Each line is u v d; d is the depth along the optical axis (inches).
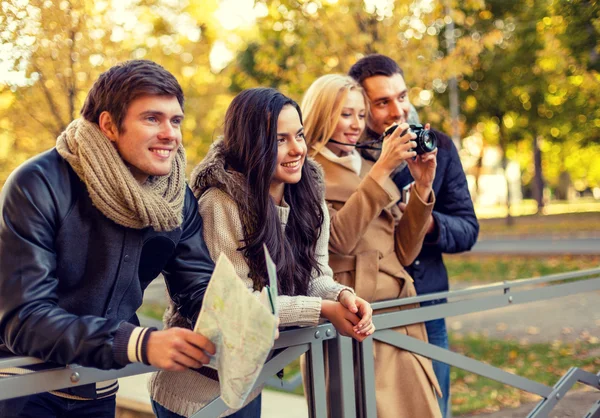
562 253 552.4
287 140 75.9
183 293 68.3
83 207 60.1
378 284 92.8
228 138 76.3
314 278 79.7
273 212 73.8
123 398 140.7
